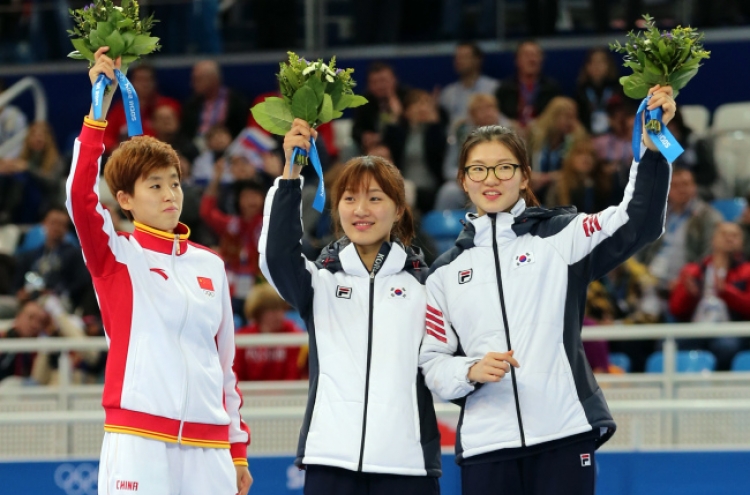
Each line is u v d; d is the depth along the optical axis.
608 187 28.17
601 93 31.19
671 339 21.14
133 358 12.58
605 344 23.12
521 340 13.05
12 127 35.97
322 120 13.15
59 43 37.56
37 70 37.62
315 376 13.46
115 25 12.52
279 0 36.41
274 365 23.38
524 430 12.83
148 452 12.37
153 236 13.13
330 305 13.64
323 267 13.97
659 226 12.82
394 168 13.86
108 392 12.58
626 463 19.05
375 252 13.88
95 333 26.02
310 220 28.55
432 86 36.00
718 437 20.89
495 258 13.41
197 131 33.44
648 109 12.64
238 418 13.60
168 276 12.95
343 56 36.41
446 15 36.00
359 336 13.41
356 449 12.97
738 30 34.78
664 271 27.02
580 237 13.24
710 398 21.11
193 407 12.66
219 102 33.56
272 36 36.62
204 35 36.78
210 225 28.58
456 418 20.17
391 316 13.50
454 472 19.00
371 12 36.22
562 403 12.86
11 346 21.73
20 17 37.69
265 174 30.31
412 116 31.20
